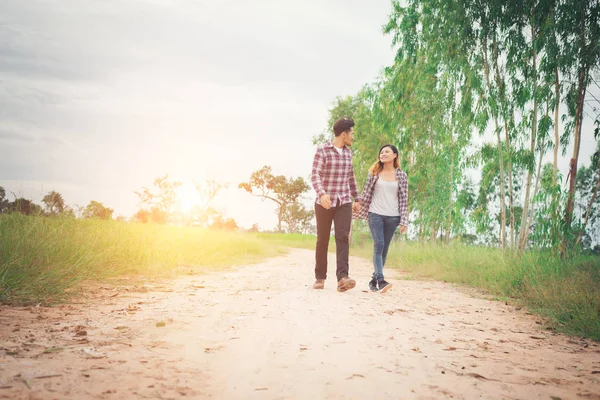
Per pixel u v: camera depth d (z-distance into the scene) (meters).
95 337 2.64
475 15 9.98
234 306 4.11
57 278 4.43
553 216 8.58
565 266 7.10
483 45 10.03
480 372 2.29
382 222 6.08
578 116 8.69
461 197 14.09
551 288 5.29
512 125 9.97
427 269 10.17
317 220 6.06
